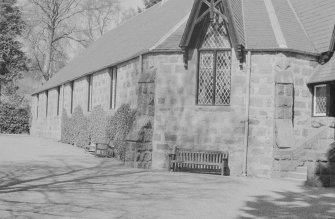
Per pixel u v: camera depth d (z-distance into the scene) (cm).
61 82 3503
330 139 1652
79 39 5872
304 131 1755
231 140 1742
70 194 1110
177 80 1833
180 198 1114
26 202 992
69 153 2364
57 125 3675
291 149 1653
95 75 2794
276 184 1460
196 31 1812
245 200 1119
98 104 2691
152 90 1861
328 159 1420
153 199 1084
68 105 3356
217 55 1805
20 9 5341
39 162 1839
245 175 1708
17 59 5212
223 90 1791
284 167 1650
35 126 4466
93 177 1447
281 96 1694
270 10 1936
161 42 1895
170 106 1834
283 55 1714
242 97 1742
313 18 1942
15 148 2517
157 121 1848
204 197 1141
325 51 1750
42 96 4319
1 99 5000
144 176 1531
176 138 1816
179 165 1786
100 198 1072
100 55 3030
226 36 1794
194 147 1788
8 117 4650
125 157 1856
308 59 1777
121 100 2272
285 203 1091
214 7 1761
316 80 1723
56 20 5569
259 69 1733
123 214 901
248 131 1728
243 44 1725
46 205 964
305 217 933
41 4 5425
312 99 1773
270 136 1702
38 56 5709
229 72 1784
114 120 2314
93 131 2681
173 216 902
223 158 1705
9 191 1130
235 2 1905
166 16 2408
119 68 2331
